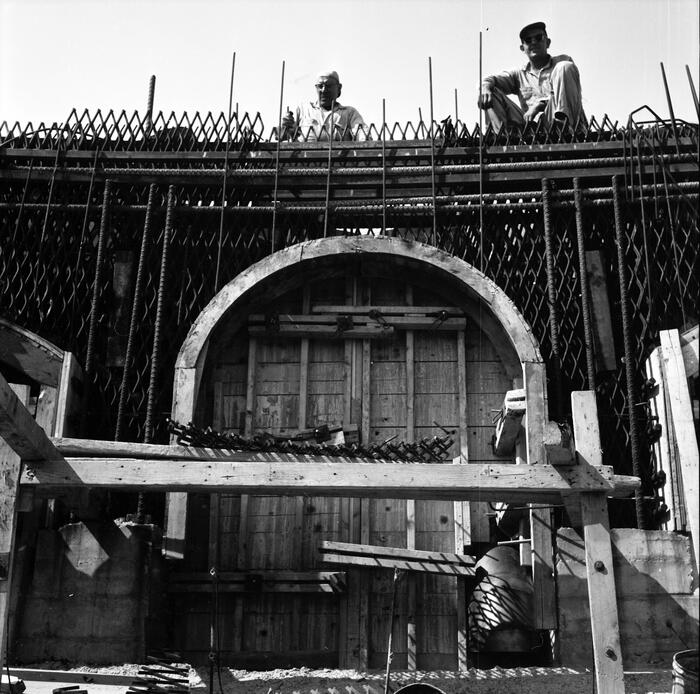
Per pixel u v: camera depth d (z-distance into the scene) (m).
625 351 14.20
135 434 14.49
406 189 15.51
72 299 14.94
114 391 14.69
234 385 14.62
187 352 13.92
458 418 14.45
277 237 15.43
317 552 13.94
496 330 14.62
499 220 15.30
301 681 12.42
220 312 14.15
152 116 16.66
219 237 15.11
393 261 14.67
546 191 15.02
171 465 11.26
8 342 14.23
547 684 12.27
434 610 13.55
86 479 11.20
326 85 18.11
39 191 15.65
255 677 12.52
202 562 13.88
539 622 13.17
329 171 15.15
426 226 15.58
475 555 14.30
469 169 15.19
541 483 11.15
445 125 15.80
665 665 12.62
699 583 9.73
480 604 13.56
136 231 15.50
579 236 14.73
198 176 15.32
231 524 14.07
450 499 11.96
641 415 14.10
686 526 13.17
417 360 14.75
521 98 17.45
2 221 15.45
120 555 13.20
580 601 13.12
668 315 14.41
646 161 14.95
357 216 15.36
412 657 13.30
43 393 13.98
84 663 12.81
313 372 14.72
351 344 14.80
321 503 14.16
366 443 14.31
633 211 14.97
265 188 15.52
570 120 16.72
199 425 14.16
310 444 13.36
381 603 13.61
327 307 14.79
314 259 14.48
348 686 12.32
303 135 17.61
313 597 13.69
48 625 13.02
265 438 14.04
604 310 14.61
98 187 15.61
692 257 14.53
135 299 14.66
